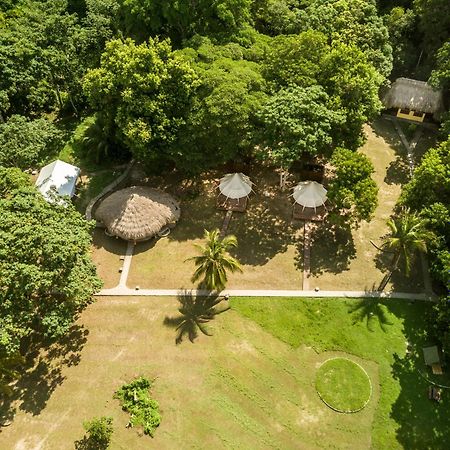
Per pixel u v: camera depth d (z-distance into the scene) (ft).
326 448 100.48
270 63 144.05
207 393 108.78
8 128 142.51
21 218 107.96
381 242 138.51
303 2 186.80
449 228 119.24
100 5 188.96
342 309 123.03
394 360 113.70
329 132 139.03
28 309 103.04
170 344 117.29
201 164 142.82
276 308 123.44
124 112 134.82
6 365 105.29
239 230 143.02
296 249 137.49
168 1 145.48
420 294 126.00
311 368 112.68
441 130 156.15
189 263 134.72
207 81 132.87
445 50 158.61
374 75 146.00
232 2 146.30
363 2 171.73
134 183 158.61
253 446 100.83
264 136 133.18
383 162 163.53
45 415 105.91
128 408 105.81
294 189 146.00
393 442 101.04
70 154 169.37
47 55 169.99
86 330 120.67
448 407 106.22
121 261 135.74
